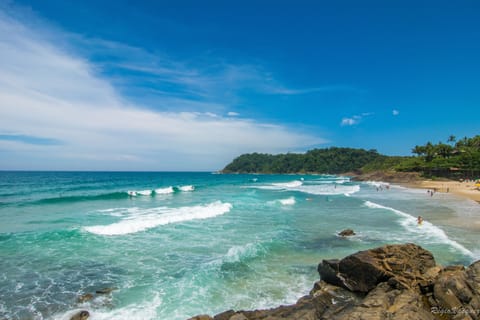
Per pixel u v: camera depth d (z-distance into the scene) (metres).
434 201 35.28
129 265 12.16
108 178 88.94
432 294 8.34
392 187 64.88
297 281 10.71
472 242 15.48
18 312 8.31
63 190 44.09
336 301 8.77
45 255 13.03
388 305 7.36
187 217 22.33
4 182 61.50
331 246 15.14
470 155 85.62
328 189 57.75
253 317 7.46
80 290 9.80
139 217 21.77
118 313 8.40
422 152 110.25
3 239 15.09
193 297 9.41
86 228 17.30
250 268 11.95
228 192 48.69
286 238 16.72
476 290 7.67
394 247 10.30
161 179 94.69
